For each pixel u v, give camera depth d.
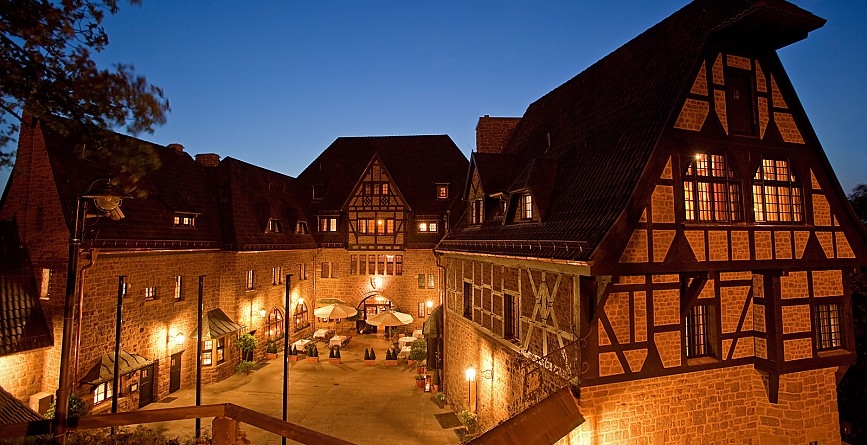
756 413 10.55
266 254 23.69
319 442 5.27
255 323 22.55
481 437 7.71
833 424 10.80
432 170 31.38
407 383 19.03
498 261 12.66
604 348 9.16
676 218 9.55
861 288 16.81
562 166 12.42
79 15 5.50
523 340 11.34
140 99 5.91
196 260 19.44
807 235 10.82
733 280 10.48
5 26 5.12
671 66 10.75
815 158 11.17
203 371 18.95
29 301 13.80
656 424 9.59
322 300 29.25
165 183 19.78
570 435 9.02
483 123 20.69
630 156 9.97
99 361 14.55
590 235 9.11
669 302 9.79
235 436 5.88
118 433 7.48
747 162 10.41
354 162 32.59
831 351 10.91
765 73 10.82
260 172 27.64
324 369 21.12
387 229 29.39
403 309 29.03
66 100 5.65
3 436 5.43
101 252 14.51
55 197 14.29
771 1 9.39
